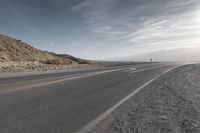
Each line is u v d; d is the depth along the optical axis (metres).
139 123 3.95
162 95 6.82
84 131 3.52
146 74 14.93
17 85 8.47
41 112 4.59
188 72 15.41
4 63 23.47
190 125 3.82
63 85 8.80
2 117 4.18
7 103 5.30
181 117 4.33
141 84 9.58
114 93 7.18
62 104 5.39
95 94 6.92
